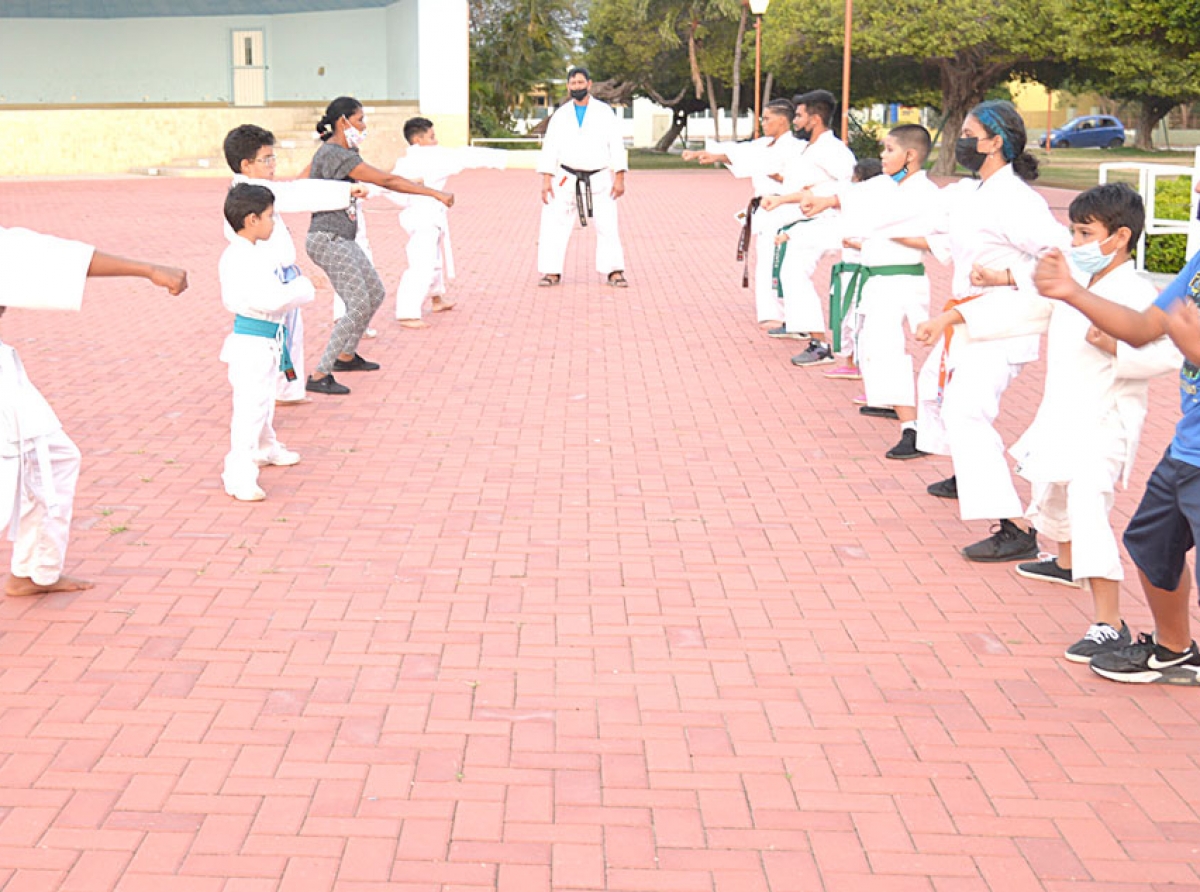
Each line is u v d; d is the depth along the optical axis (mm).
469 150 11570
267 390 6957
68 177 30328
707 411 8836
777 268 10695
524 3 38625
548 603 5555
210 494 6996
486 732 4445
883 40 28828
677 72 44031
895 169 7672
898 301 7773
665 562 6062
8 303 4922
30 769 4176
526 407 8906
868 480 7379
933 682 4891
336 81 34750
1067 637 5328
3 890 3553
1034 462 5285
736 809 4000
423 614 5426
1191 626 5402
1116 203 4965
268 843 3787
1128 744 4453
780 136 11133
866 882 3646
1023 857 3781
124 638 5164
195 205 23141
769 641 5219
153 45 34750
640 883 3623
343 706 4613
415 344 11008
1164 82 37781
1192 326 3943
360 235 9867
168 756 4262
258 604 5516
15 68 34125
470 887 3598
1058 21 27562
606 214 13828
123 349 10930
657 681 4852
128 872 3645
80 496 6934
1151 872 3715
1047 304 5660
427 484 7195
